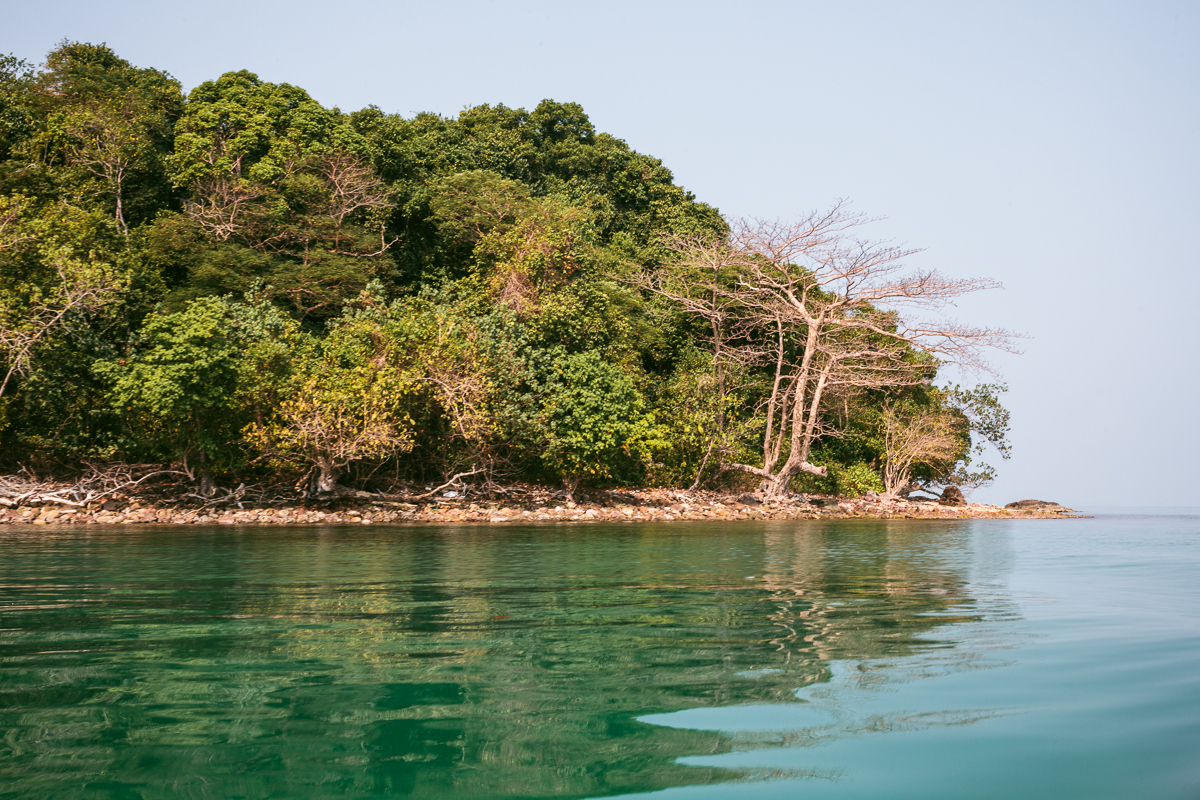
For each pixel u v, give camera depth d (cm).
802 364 3080
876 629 505
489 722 296
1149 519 3138
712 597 661
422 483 2467
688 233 3728
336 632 479
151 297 2562
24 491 1952
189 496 2053
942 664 400
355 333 2320
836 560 1072
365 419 2083
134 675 365
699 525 2080
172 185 3209
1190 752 269
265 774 241
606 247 4075
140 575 793
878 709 317
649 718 303
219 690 338
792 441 2991
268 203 3059
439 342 2241
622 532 1680
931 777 245
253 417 2109
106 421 2144
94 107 3266
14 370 1997
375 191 3331
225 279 2616
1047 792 232
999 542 1534
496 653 419
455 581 766
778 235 2919
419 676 366
